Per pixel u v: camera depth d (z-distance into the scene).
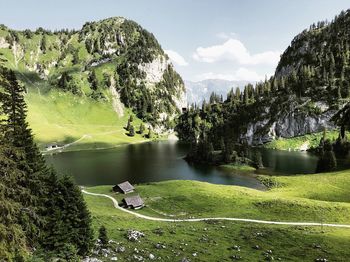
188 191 105.50
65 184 39.41
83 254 38.25
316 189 118.44
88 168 176.00
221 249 51.00
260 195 103.56
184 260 41.94
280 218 76.56
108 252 40.25
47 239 36.19
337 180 129.00
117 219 68.38
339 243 56.69
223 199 96.88
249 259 47.09
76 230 38.06
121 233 52.28
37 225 35.81
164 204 93.44
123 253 41.41
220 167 187.50
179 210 88.81
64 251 35.78
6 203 23.70
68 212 38.28
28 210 31.19
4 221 23.67
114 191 110.81
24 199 30.66
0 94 36.72
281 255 50.00
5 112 39.31
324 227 68.38
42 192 37.56
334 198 107.00
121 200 99.75
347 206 83.81
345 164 162.12
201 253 47.38
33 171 38.41
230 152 197.00
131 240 48.59
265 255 49.38
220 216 79.94
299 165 190.75
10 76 39.31
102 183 142.25
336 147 192.88
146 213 86.12
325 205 85.06
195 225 69.94
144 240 49.97
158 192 106.81
